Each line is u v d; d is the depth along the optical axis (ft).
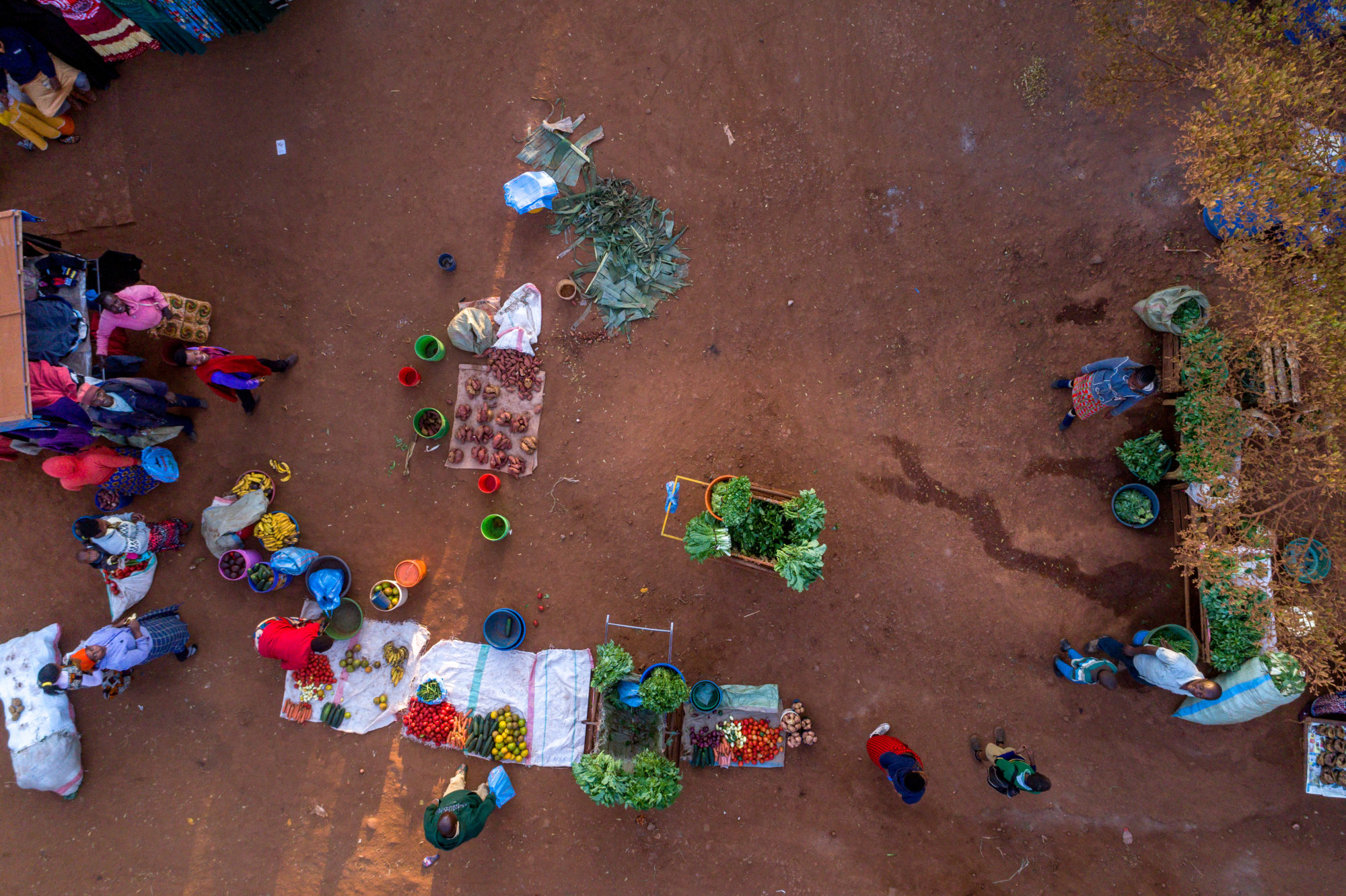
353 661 33.78
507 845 33.73
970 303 34.04
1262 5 31.32
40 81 31.99
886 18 34.09
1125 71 33.22
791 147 34.35
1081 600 33.45
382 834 33.78
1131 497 32.63
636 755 32.68
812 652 33.96
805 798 33.73
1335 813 32.42
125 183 34.58
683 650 34.04
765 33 34.24
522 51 34.55
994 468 33.83
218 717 34.24
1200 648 31.68
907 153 34.22
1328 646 29.19
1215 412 29.76
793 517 29.14
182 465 34.40
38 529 34.06
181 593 34.42
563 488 34.40
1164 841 33.04
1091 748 33.30
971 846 33.42
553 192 32.91
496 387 34.17
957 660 33.76
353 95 34.65
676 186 34.50
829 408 34.24
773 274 34.45
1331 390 27.53
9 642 33.88
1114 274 33.63
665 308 34.45
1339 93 30.71
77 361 29.50
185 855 33.83
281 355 34.60
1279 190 27.04
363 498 34.60
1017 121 34.06
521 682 33.78
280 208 34.60
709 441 34.35
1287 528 32.17
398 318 34.63
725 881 33.60
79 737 34.09
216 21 33.35
